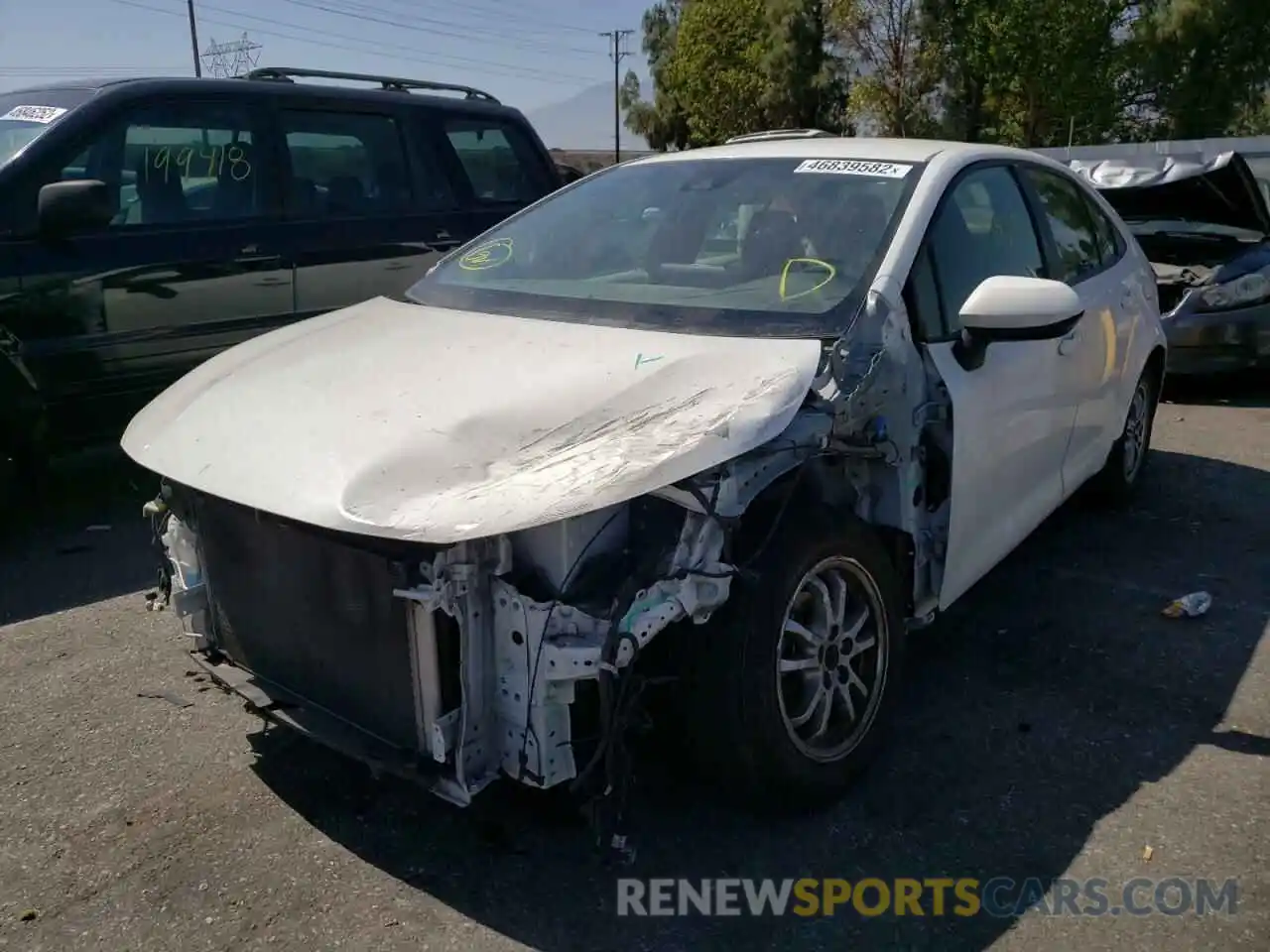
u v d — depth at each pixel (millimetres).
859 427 3061
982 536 3725
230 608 3090
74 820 3076
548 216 4258
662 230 3816
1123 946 2586
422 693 2605
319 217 6297
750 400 2748
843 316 3156
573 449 2613
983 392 3561
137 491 6176
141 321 5555
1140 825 3045
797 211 3664
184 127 5812
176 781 3270
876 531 3354
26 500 5621
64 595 4719
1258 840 2975
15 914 2697
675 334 3195
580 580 2600
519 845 2967
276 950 2576
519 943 2602
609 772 2553
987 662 4023
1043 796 3184
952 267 3623
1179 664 4004
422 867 2881
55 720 3629
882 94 35312
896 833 3016
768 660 2818
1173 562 4996
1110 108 31156
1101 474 5410
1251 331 8078
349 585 2707
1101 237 5230
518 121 7582
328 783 3258
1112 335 4844
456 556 2510
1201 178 7945
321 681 2869
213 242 5805
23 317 5156
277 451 2775
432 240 6812
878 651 3223
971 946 2598
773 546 2875
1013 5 29859
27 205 5207
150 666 4027
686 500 2588
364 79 6883
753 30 41750
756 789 2938
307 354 3379
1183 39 33781
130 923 2668
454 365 3104
